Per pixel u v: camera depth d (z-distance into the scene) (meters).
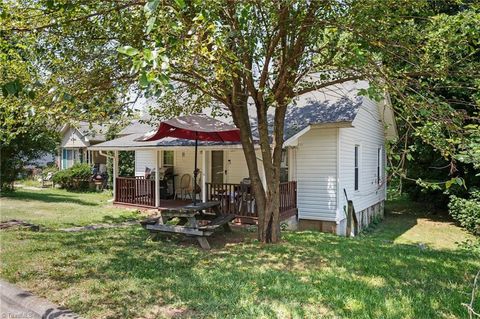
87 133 7.71
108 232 7.72
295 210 11.06
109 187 19.38
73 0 4.64
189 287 4.21
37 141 14.47
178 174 14.77
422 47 5.81
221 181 13.51
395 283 4.56
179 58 3.75
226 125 7.84
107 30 5.74
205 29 3.86
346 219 11.20
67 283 4.27
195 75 5.25
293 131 9.62
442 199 14.78
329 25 5.67
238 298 3.89
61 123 6.00
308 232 9.13
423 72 5.73
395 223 14.07
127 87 6.02
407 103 5.11
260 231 7.12
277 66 7.14
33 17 4.80
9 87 2.67
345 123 9.66
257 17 5.77
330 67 6.86
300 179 11.20
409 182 14.90
